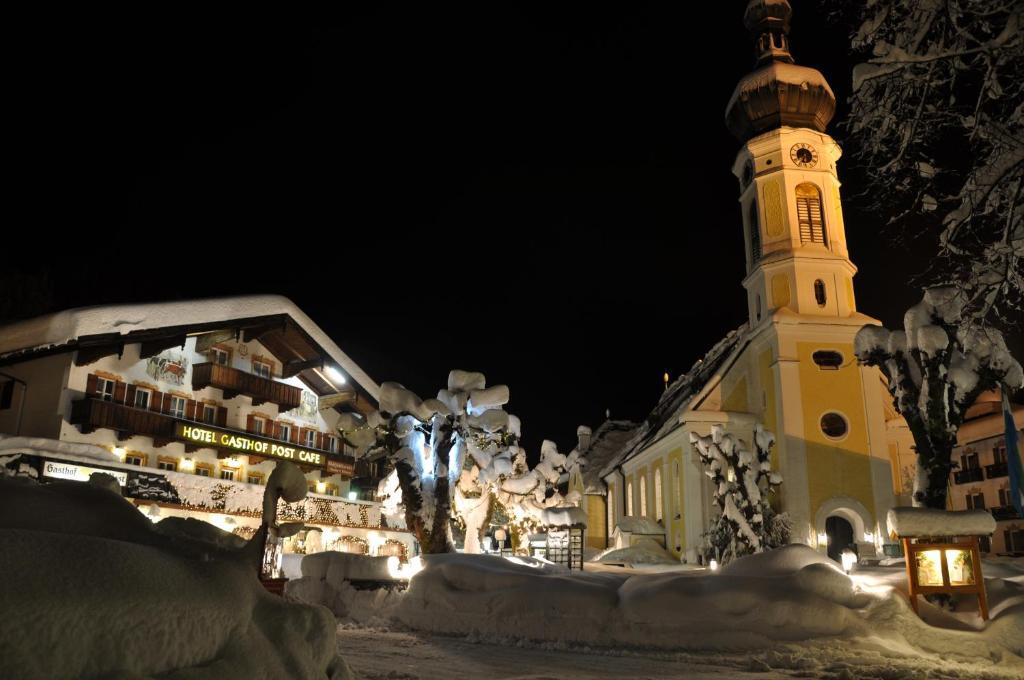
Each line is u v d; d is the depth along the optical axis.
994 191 9.97
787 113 39.16
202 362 30.12
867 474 34.41
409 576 15.84
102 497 4.83
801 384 35.56
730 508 28.20
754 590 12.18
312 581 16.34
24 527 4.15
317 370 34.19
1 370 26.05
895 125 10.16
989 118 9.63
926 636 11.37
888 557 29.16
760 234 38.69
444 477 19.78
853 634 11.48
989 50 9.09
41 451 23.08
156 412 27.91
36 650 2.92
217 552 4.72
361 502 35.94
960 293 11.26
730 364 39.56
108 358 26.58
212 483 28.39
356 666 9.75
